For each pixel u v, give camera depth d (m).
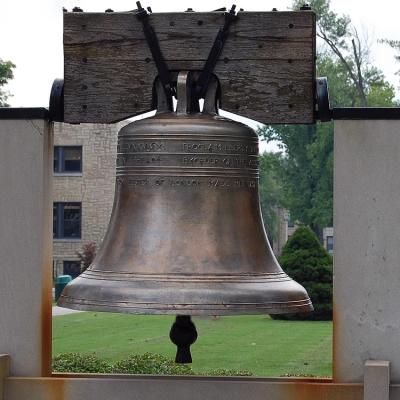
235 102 6.21
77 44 6.37
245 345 20.53
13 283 6.36
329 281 29.39
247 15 6.20
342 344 6.06
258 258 5.88
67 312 29.91
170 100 6.30
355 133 6.06
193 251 5.75
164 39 6.25
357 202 6.06
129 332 22.94
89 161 49.50
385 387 5.80
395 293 6.03
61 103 6.41
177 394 6.12
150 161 5.93
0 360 6.18
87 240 49.59
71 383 6.18
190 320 5.99
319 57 55.91
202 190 5.90
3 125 6.38
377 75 56.03
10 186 6.37
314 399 5.97
